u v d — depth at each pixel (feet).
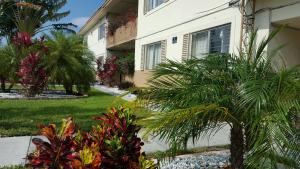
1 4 48.08
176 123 10.45
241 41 28.78
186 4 41.83
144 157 10.35
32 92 44.83
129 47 86.74
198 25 38.52
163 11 49.60
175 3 45.24
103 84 84.28
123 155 10.24
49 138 9.55
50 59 48.96
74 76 51.19
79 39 54.44
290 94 10.43
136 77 62.28
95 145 9.48
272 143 9.43
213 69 13.51
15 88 60.08
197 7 38.83
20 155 17.02
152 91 12.85
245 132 11.76
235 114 11.59
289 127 9.57
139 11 61.31
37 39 51.65
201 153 18.67
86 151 8.71
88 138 10.14
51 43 49.60
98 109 33.83
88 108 34.71
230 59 13.96
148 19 56.24
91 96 51.75
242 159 12.76
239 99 11.63
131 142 10.65
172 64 13.92
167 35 48.01
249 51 13.78
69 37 52.80
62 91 59.21
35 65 44.45
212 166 15.97
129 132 10.89
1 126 23.66
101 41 101.96
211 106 10.62
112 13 90.22
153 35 53.78
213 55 14.35
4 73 49.85
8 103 37.78
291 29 28.35
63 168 8.93
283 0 25.94
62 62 50.01
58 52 49.44
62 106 36.22
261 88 10.94
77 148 9.53
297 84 10.71
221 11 33.76
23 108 33.71
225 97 11.62
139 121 10.68
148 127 10.11
